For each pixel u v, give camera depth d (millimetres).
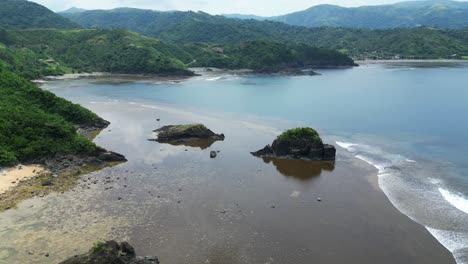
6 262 33406
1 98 71688
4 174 52625
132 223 40625
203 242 37219
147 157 62812
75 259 29234
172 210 43594
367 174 55531
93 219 41312
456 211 43375
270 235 38500
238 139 75000
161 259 34438
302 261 34250
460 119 91438
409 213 42969
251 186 50906
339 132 81500
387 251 35719
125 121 89188
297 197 47469
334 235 38469
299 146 63344
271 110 104938
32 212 42656
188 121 90562
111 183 51281
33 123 63219
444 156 64250
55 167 56188
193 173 55469
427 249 35906
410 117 94750
